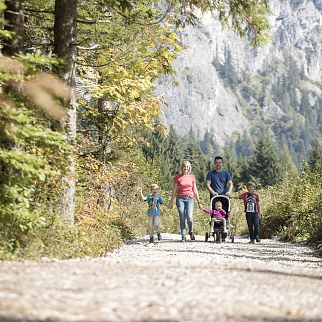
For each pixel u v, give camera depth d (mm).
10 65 19625
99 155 40125
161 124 43031
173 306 11242
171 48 35344
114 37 35562
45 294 11609
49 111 21422
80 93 33656
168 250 28141
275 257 26141
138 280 13945
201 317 10367
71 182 26469
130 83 33500
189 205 36719
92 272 15023
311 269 19891
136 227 45469
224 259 22391
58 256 21125
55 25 27062
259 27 28797
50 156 22203
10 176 20688
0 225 20406
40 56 20078
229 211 37438
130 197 48188
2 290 11758
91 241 25156
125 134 41750
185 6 29562
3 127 19594
